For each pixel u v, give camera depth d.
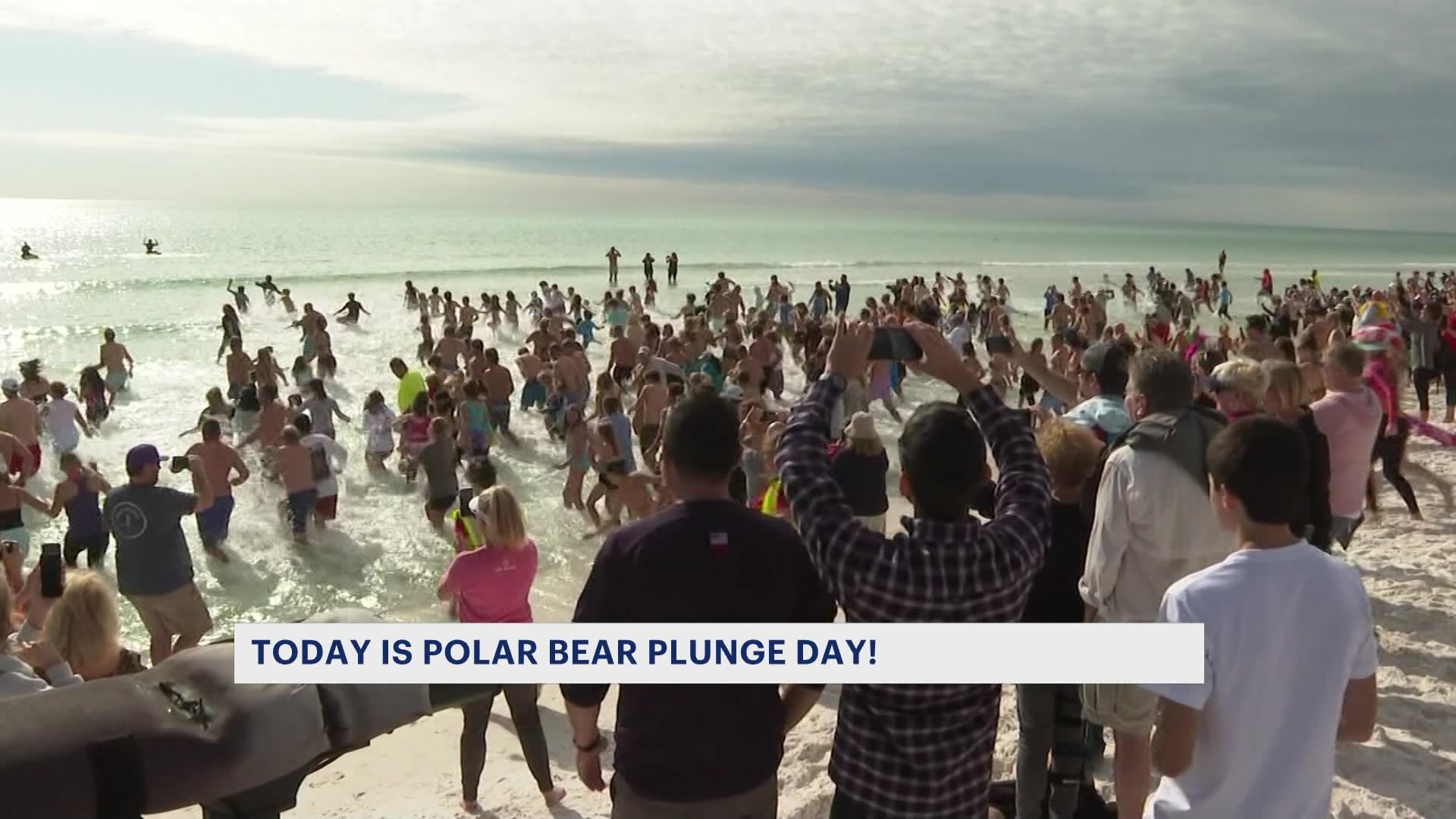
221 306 32.53
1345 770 4.92
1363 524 9.22
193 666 2.45
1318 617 2.46
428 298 32.06
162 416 16.42
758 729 2.71
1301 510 2.59
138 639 8.41
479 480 7.38
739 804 2.70
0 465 8.79
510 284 43.84
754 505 9.57
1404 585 7.52
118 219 167.75
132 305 32.72
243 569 9.98
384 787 5.69
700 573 2.59
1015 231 166.50
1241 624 2.46
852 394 13.97
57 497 9.08
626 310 28.16
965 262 70.81
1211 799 2.54
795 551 2.72
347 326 27.98
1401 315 16.02
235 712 2.36
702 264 62.44
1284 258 101.31
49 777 2.06
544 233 115.69
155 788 2.20
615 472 10.61
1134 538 3.56
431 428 11.20
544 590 9.55
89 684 2.34
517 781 5.77
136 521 6.83
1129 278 39.91
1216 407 4.80
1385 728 5.35
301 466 10.61
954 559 2.54
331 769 5.94
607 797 5.51
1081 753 4.04
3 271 47.44
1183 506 3.43
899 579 2.51
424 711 2.74
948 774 2.65
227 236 103.31
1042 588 4.03
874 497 7.28
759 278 51.38
